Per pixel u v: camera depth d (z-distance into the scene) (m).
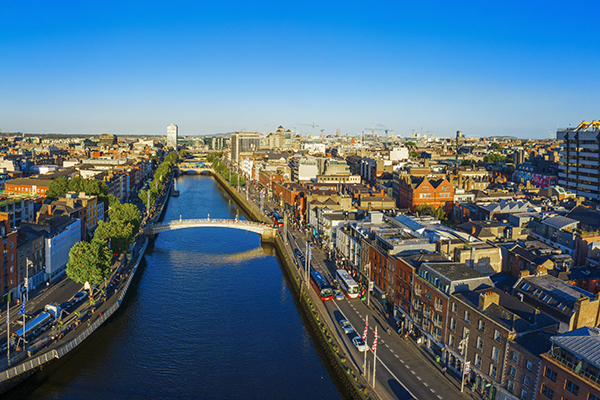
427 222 161.25
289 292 157.12
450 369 98.56
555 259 118.25
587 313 84.50
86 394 96.31
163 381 101.88
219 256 199.12
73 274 130.50
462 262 121.25
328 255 185.12
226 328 128.00
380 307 132.00
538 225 154.38
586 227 143.62
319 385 101.56
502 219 176.00
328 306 132.12
